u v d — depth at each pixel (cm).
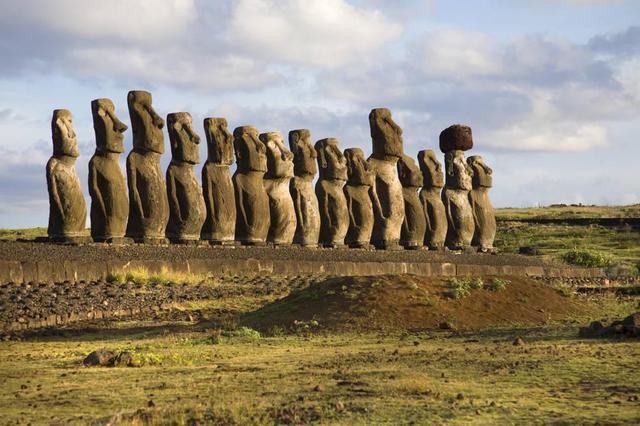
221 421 1496
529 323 2991
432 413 1513
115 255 3909
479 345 2467
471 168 6431
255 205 4881
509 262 5966
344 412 1532
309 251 4888
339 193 5406
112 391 1808
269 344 2570
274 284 4128
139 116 4391
